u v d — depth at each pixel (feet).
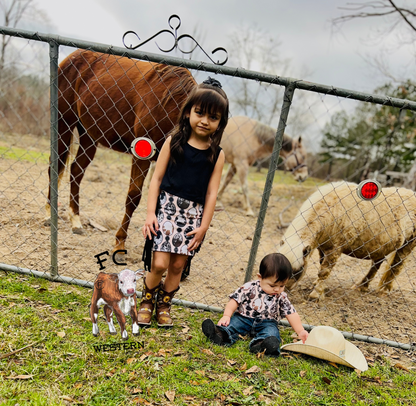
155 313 8.23
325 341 7.21
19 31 8.08
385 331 9.20
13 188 17.87
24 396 5.25
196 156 7.02
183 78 9.82
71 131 13.00
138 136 10.56
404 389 6.73
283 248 9.55
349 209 10.00
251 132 23.48
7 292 8.21
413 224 10.91
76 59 12.16
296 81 7.74
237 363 6.88
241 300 7.75
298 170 26.66
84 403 5.33
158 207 7.28
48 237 12.33
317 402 6.09
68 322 7.40
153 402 5.56
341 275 13.55
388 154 58.23
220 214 21.71
